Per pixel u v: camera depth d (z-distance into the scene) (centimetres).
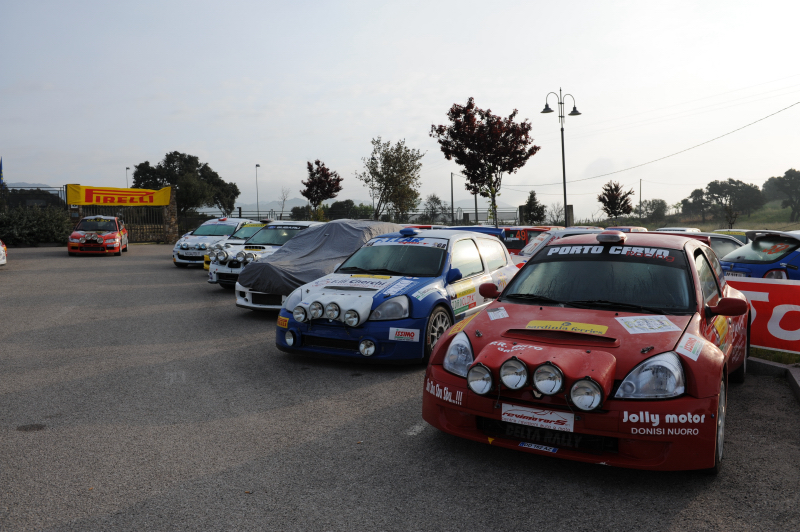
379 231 984
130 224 2998
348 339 570
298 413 456
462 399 349
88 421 434
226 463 359
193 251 1583
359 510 299
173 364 612
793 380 518
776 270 825
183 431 415
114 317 891
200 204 5991
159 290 1196
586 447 324
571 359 318
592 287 412
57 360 626
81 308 972
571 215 2217
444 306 626
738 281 630
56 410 459
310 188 3447
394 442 395
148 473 343
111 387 525
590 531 278
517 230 1444
